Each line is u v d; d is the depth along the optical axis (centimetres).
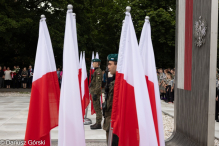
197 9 458
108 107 362
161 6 2408
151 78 311
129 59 286
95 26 3066
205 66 435
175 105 562
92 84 681
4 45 2162
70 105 279
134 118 277
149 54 317
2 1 1681
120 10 2752
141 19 2344
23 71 2152
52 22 1955
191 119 486
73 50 290
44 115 314
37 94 323
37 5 2078
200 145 449
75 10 2152
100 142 560
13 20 1655
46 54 329
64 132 277
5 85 2358
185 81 513
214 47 417
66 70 285
